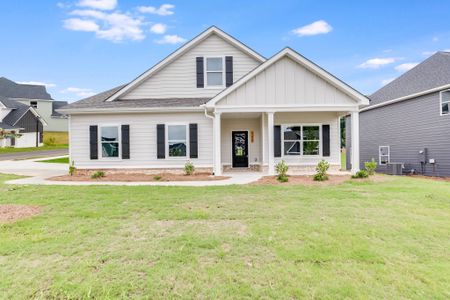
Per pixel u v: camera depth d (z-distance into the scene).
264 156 14.63
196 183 11.23
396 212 6.55
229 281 3.51
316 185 10.40
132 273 3.71
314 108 13.12
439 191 9.05
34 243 4.68
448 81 15.33
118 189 9.59
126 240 4.84
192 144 14.57
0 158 26.66
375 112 21.64
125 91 15.70
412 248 4.48
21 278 3.58
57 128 53.56
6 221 5.87
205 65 15.73
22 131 40.31
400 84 20.75
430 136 16.70
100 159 14.66
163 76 15.83
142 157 14.65
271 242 4.73
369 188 9.70
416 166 17.72
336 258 4.12
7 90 49.41
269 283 3.46
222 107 13.21
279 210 6.75
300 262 4.02
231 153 16.16
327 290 3.30
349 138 23.80
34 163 22.41
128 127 14.58
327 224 5.66
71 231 5.28
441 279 3.56
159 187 10.02
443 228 5.40
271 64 13.20
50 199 7.96
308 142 15.09
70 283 3.45
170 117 14.62
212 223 5.77
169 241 4.79
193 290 3.32
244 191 9.16
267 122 14.56
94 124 14.67
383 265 3.93
